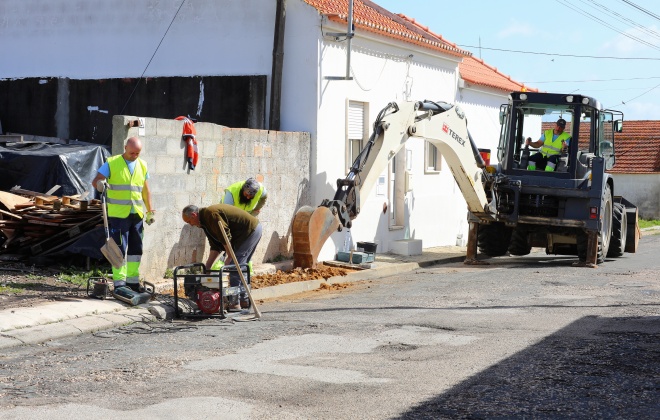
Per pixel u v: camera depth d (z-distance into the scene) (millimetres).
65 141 18188
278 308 11367
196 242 13609
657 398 6637
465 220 23484
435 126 16156
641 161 42969
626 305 11523
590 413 6219
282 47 16328
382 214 18609
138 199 10875
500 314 10734
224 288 10469
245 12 16891
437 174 21469
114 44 18016
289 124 16469
